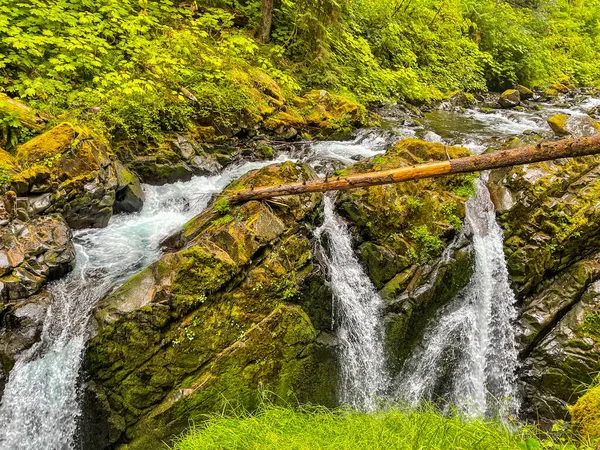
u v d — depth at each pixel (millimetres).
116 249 5207
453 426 3379
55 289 4547
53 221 4844
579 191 6133
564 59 20891
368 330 5340
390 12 14195
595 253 5941
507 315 6047
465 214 6066
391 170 4613
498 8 19141
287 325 4672
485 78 16297
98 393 4164
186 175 6688
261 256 4770
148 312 4191
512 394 5750
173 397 4188
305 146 8102
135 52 7656
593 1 27234
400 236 5750
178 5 9797
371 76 11711
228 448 3510
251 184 5289
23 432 4016
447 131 9914
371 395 5242
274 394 4566
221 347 4402
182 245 5062
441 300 5801
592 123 7465
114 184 5527
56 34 7102
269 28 10312
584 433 3357
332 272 5219
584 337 5426
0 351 4023
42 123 5824
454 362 5785
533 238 6016
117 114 6445
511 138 8047
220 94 7660
